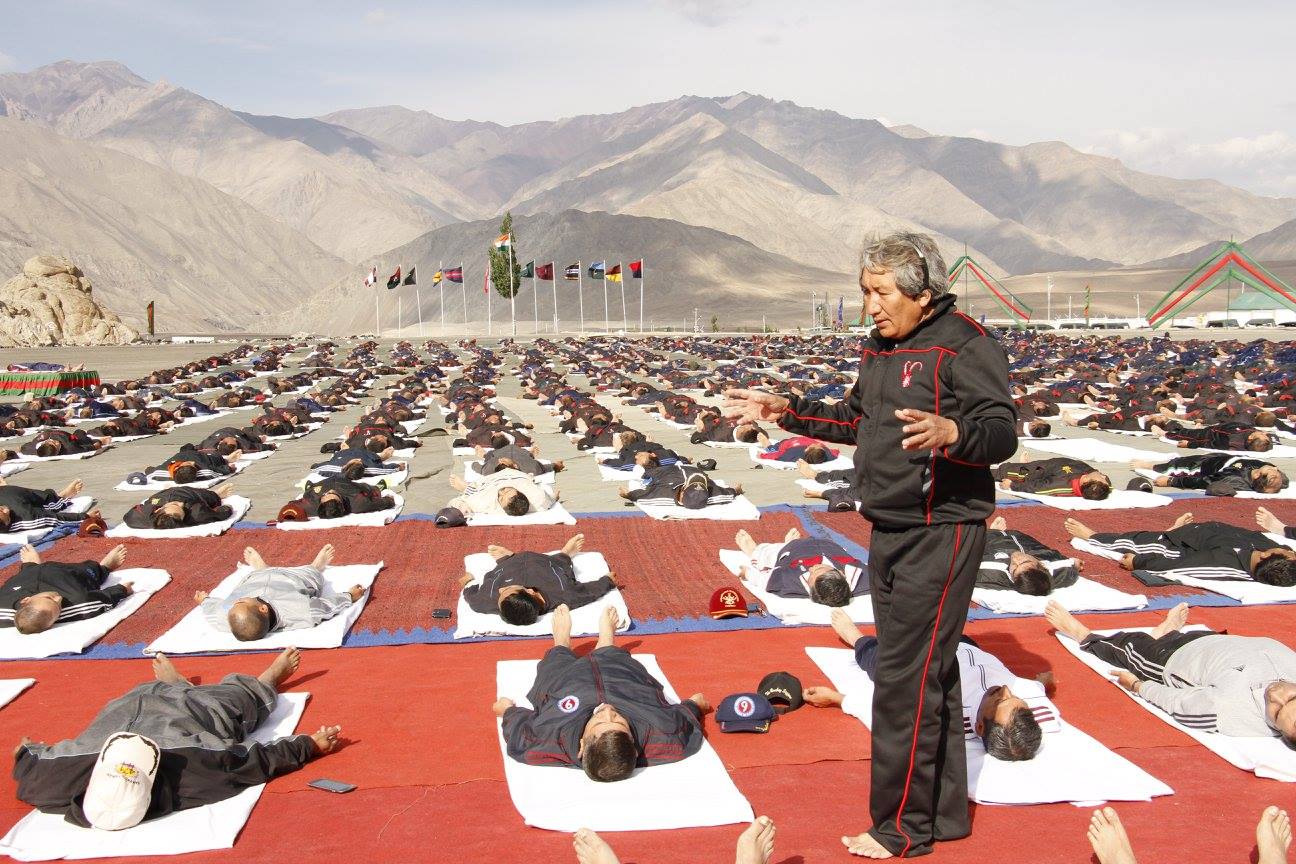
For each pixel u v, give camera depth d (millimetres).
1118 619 8898
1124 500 13898
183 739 5816
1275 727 6203
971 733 6227
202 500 12805
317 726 6852
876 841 5109
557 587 9180
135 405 28172
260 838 5449
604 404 29781
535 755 6070
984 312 167000
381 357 60844
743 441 20016
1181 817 5520
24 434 22797
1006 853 5137
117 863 5219
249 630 8352
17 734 6801
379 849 5301
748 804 5609
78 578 9172
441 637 8602
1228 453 18375
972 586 4992
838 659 7836
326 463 16359
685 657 8086
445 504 14273
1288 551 9531
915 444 4449
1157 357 42812
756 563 10219
